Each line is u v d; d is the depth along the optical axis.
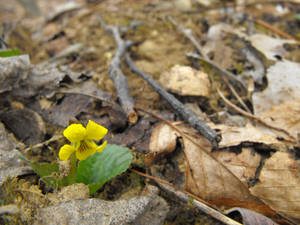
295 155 0.09
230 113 0.12
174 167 0.09
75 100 0.11
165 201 0.08
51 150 0.10
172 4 0.21
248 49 0.15
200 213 0.08
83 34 0.18
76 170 0.08
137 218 0.07
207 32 0.17
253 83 0.13
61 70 0.13
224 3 0.21
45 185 0.08
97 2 0.23
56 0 0.26
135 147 0.10
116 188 0.09
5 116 0.10
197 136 0.10
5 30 0.19
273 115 0.11
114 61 0.13
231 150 0.10
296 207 0.08
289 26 0.18
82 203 0.08
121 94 0.11
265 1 0.21
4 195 0.07
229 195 0.08
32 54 0.16
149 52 0.16
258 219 0.08
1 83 0.11
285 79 0.12
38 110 0.11
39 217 0.07
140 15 0.20
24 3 0.24
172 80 0.13
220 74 0.14
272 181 0.08
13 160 0.09
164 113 0.11
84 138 0.07
